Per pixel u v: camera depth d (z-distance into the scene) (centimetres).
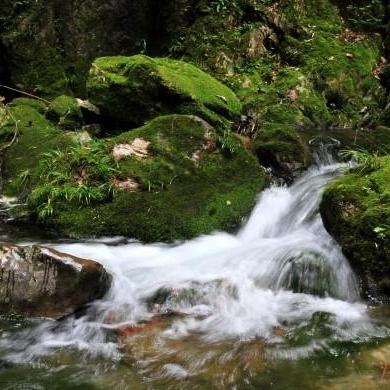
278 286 432
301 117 856
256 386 298
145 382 305
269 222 566
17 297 383
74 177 589
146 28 1040
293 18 1025
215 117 695
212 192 577
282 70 946
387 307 399
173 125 620
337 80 950
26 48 979
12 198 629
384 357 327
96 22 995
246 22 995
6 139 716
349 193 439
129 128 731
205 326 375
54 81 986
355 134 823
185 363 325
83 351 342
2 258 391
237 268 457
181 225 542
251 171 611
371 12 1100
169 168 584
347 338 353
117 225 539
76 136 695
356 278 423
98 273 402
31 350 343
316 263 431
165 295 412
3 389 298
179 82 701
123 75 715
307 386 296
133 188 566
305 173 649
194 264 476
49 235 545
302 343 347
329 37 1023
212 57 948
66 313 385
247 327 372
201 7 1009
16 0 974
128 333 365
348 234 426
